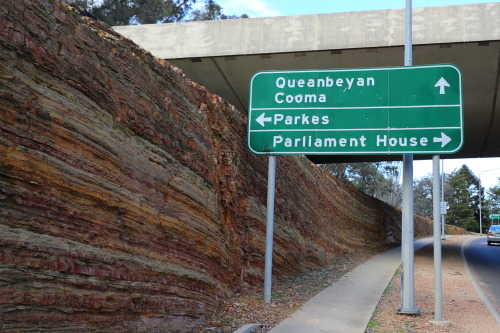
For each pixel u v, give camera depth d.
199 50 17.98
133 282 5.88
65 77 5.24
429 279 14.95
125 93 6.41
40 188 4.70
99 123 5.74
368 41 16.59
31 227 4.53
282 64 18.09
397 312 9.22
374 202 27.83
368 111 9.41
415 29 16.14
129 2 33.12
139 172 6.45
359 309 9.37
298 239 13.96
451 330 8.22
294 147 9.64
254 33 17.56
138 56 7.11
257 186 11.56
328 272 14.57
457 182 86.00
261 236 11.22
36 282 4.44
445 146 8.94
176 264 7.08
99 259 5.32
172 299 6.73
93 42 5.88
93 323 5.11
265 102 9.93
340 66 17.89
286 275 12.51
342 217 20.91
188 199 7.74
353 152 9.34
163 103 7.50
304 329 7.68
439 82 9.18
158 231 6.71
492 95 18.69
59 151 5.01
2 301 4.06
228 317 7.93
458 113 9.00
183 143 7.98
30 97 4.72
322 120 9.61
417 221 40.56
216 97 10.28
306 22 17.16
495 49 16.11
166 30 18.30
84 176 5.32
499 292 13.67
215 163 9.35
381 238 27.41
